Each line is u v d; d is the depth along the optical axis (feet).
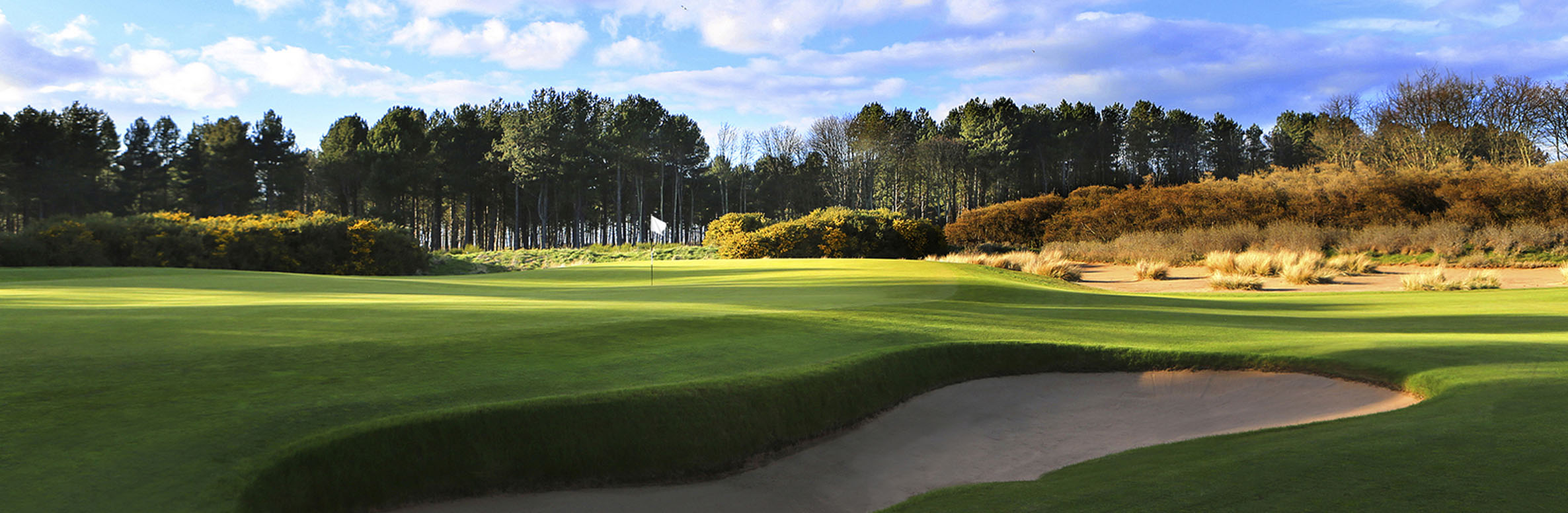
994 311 32.96
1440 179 81.66
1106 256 90.79
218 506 10.51
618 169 199.00
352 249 94.79
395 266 98.37
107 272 51.19
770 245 103.81
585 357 19.15
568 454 14.16
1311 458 12.07
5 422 12.60
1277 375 21.24
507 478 13.64
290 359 17.60
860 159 204.03
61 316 23.41
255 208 218.18
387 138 200.75
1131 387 21.84
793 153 239.91
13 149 177.88
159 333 20.25
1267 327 29.22
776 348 21.17
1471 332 26.76
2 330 20.44
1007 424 19.60
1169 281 69.92
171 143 207.51
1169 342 24.57
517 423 13.97
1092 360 22.89
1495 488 10.11
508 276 57.41
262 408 13.78
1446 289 53.01
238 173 201.87
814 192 238.68
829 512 14.94
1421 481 10.58
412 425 13.15
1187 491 10.92
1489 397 15.70
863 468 16.75
